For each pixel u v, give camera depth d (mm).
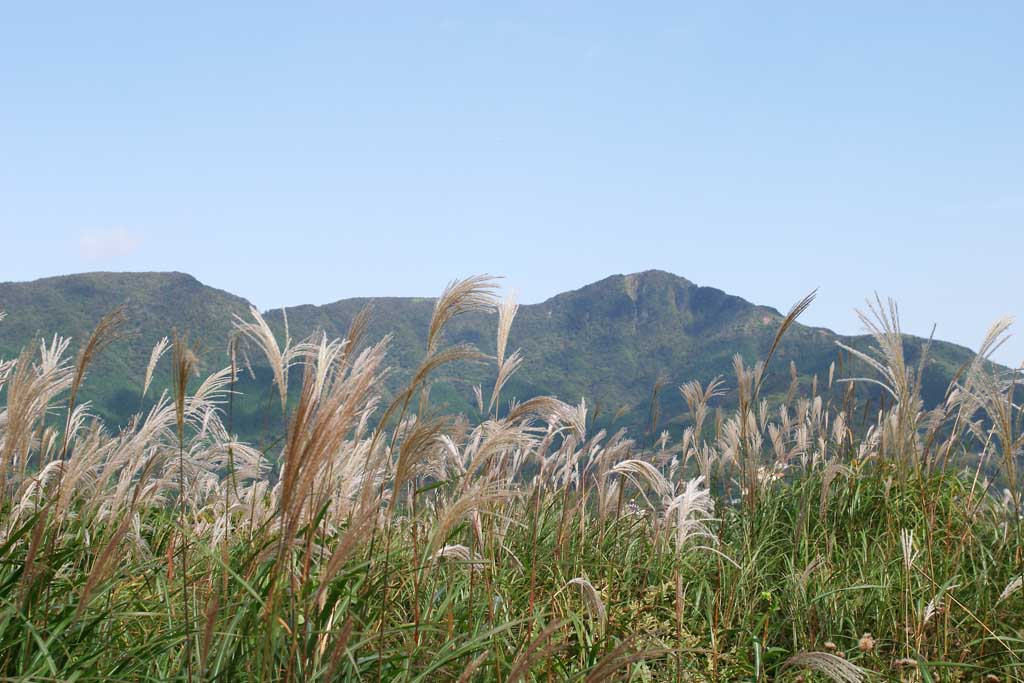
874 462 8812
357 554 4254
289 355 3395
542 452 6137
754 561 6477
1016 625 5680
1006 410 5719
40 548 4293
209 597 3980
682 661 5012
